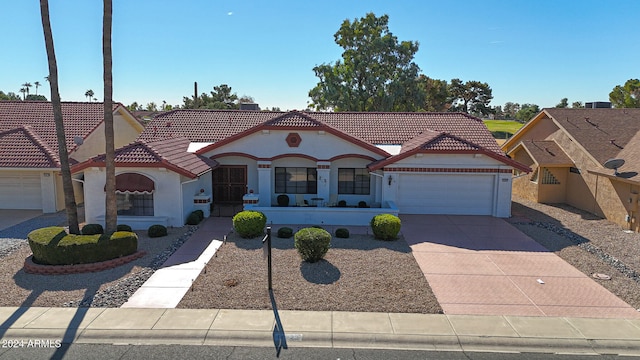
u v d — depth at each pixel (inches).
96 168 724.7
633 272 534.9
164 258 574.9
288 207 783.1
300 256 562.3
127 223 734.5
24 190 891.4
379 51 2158.0
